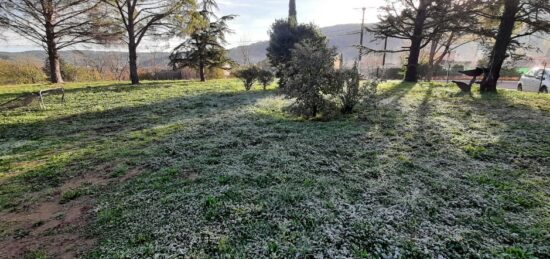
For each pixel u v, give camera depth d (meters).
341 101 8.80
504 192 3.83
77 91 15.98
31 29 21.73
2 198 4.23
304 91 8.08
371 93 9.84
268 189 4.10
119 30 23.30
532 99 10.15
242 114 9.55
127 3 19.91
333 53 8.27
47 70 33.06
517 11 11.30
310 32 17.81
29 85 19.97
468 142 5.80
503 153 5.16
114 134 7.67
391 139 6.25
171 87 18.33
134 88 17.61
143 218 3.52
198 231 3.21
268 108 10.50
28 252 3.02
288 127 7.55
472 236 2.97
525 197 3.69
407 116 8.21
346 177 4.46
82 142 7.00
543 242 2.83
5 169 5.38
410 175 4.46
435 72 28.80
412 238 2.97
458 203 3.62
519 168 4.59
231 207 3.64
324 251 2.81
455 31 14.83
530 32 11.59
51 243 3.17
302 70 8.13
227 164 5.15
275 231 3.16
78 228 3.43
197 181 4.48
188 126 8.17
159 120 9.22
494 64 12.06
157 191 4.21
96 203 4.00
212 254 2.83
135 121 9.16
